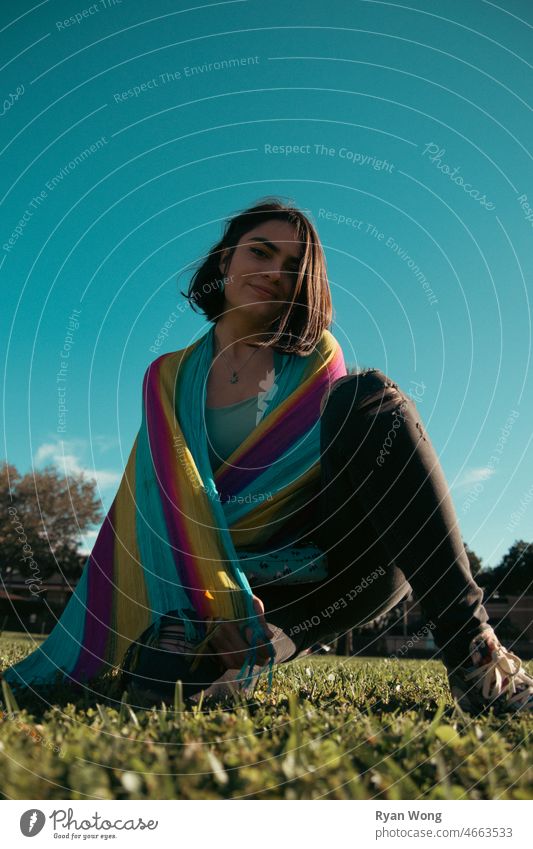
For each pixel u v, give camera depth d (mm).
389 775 979
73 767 944
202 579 1606
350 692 1957
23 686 1784
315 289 1997
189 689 1561
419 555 1511
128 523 1824
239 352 1986
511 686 1490
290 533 1932
